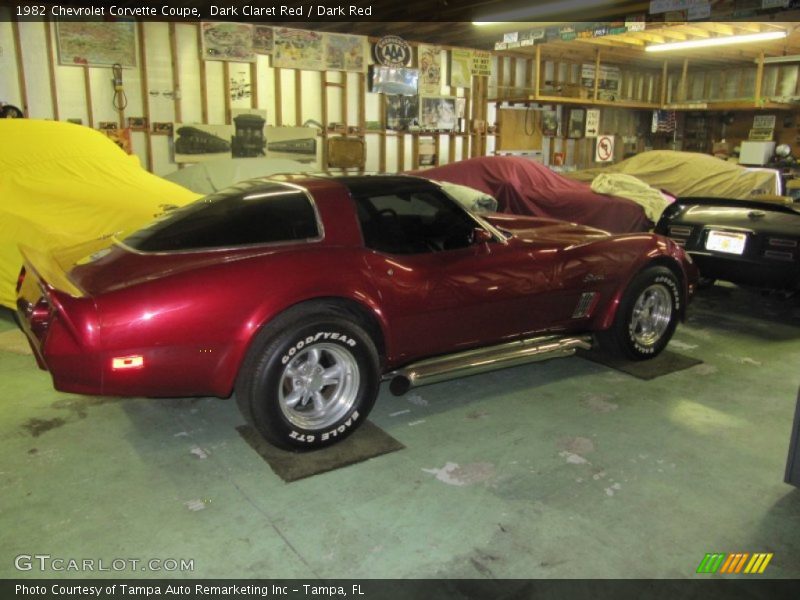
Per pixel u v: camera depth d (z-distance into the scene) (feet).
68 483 9.30
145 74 32.65
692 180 28.37
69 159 17.99
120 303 8.80
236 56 34.88
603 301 13.57
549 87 47.39
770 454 10.37
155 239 10.17
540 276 12.35
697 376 13.85
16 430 10.98
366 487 9.25
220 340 9.20
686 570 7.50
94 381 8.84
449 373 11.47
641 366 14.35
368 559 7.66
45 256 11.39
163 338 8.91
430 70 42.32
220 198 10.96
